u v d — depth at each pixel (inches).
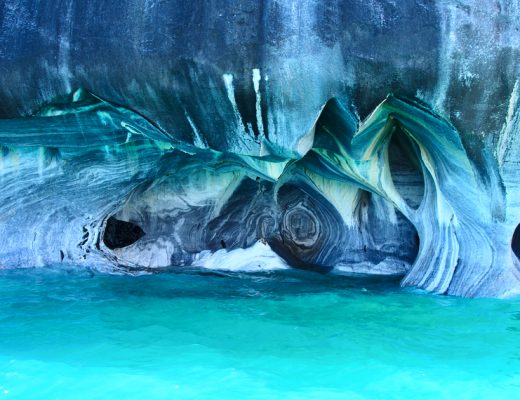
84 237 366.6
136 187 370.9
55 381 193.8
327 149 318.3
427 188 315.3
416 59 245.3
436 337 237.5
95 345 227.9
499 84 250.1
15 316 265.4
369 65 247.0
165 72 261.0
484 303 283.0
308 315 269.6
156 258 392.2
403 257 376.5
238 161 321.4
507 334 240.4
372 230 384.8
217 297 302.5
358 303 288.4
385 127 295.0
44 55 271.7
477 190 283.4
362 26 244.2
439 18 242.1
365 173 321.7
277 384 191.9
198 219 400.2
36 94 282.8
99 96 277.9
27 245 351.9
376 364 209.0
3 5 281.1
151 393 184.9
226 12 251.6
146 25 259.9
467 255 300.8
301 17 247.0
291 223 400.2
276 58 248.7
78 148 324.8
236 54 250.7
